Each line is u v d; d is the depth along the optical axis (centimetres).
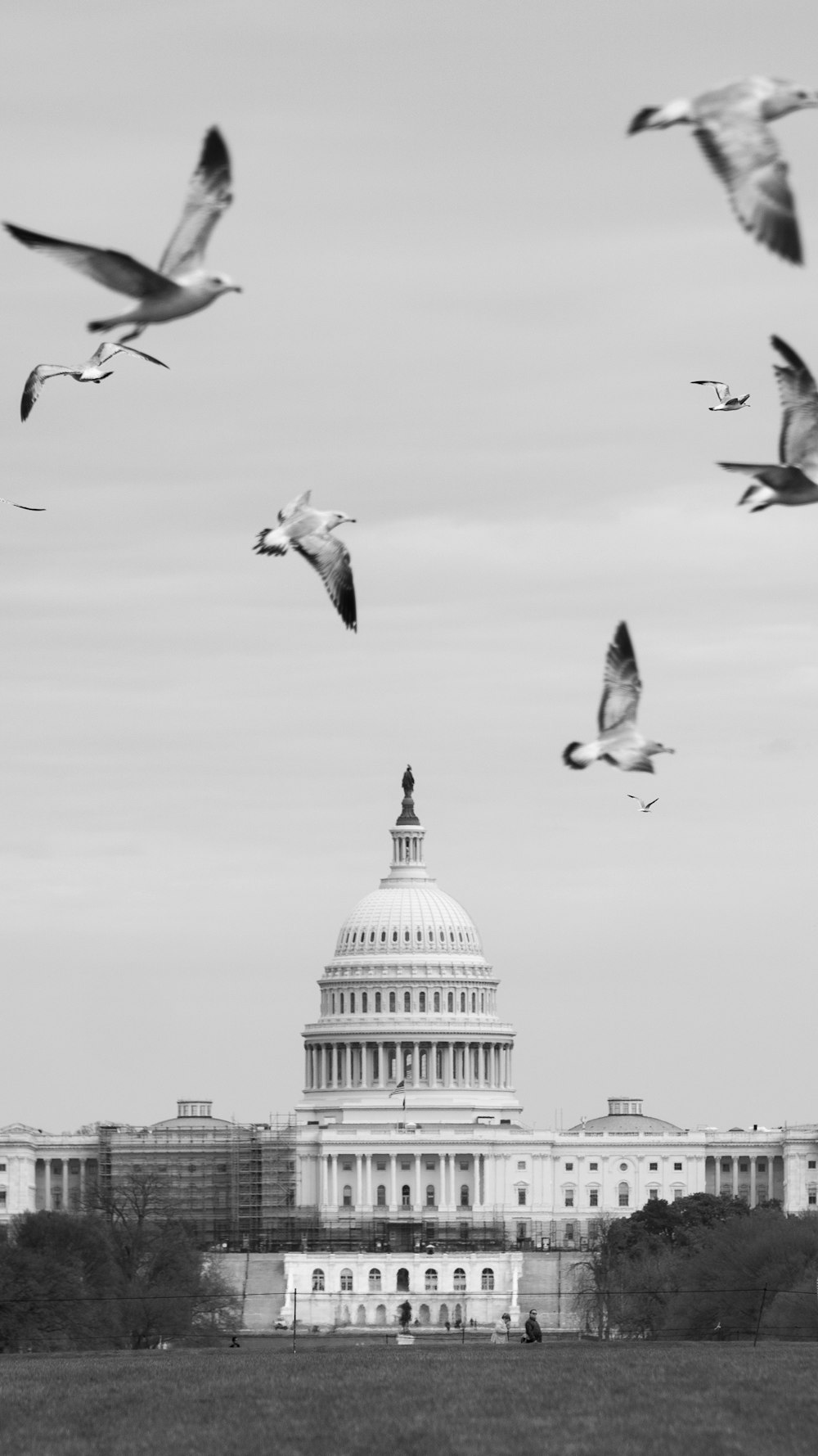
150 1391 11219
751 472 6525
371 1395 10950
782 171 5506
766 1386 10925
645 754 6738
